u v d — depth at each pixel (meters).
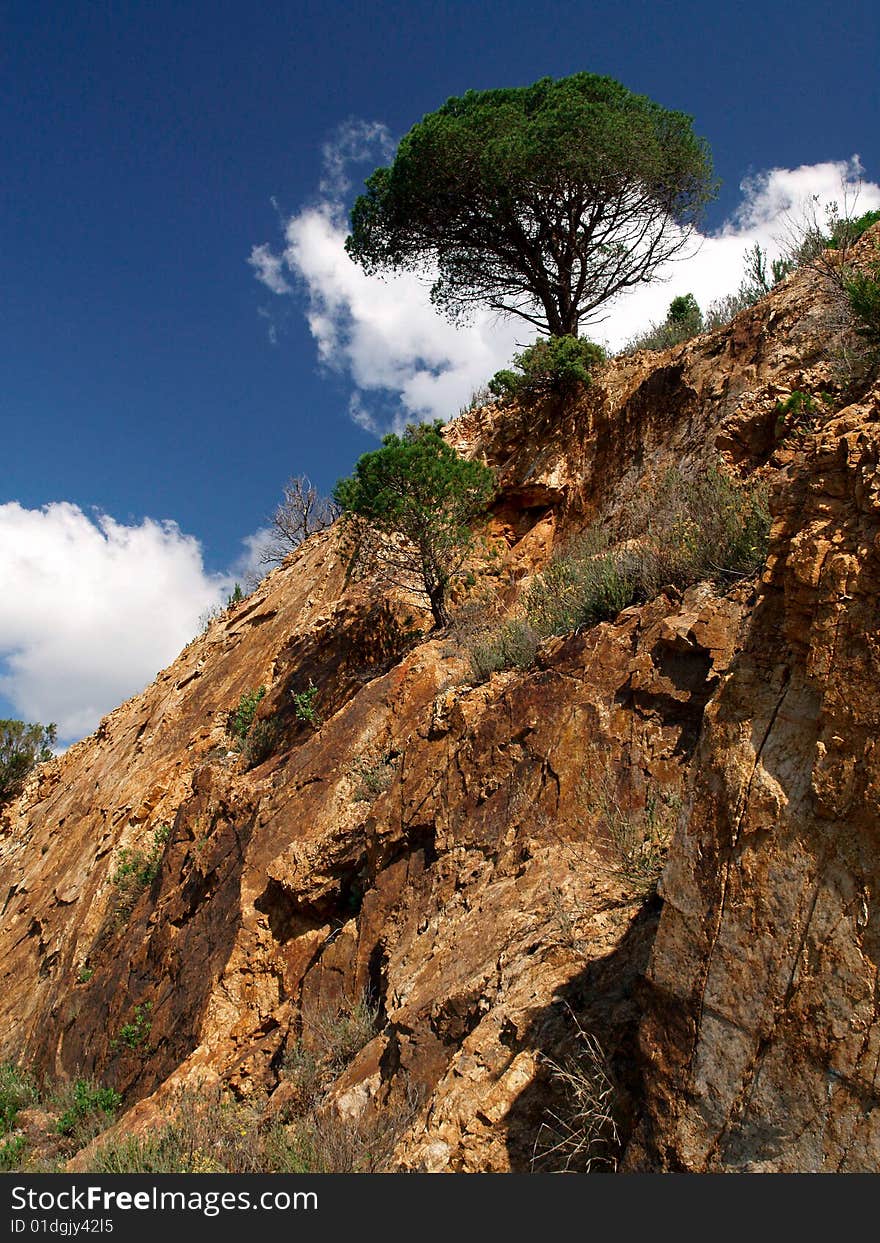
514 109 18.33
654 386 13.23
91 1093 10.67
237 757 15.30
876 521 3.42
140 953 12.50
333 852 9.63
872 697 3.21
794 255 12.41
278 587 21.09
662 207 18.73
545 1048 4.71
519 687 8.22
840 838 3.21
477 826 7.69
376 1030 7.14
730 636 6.88
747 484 8.55
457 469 13.10
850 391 8.81
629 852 6.02
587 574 9.54
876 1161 2.86
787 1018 3.20
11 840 25.48
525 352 15.76
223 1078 8.64
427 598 14.27
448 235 19.34
